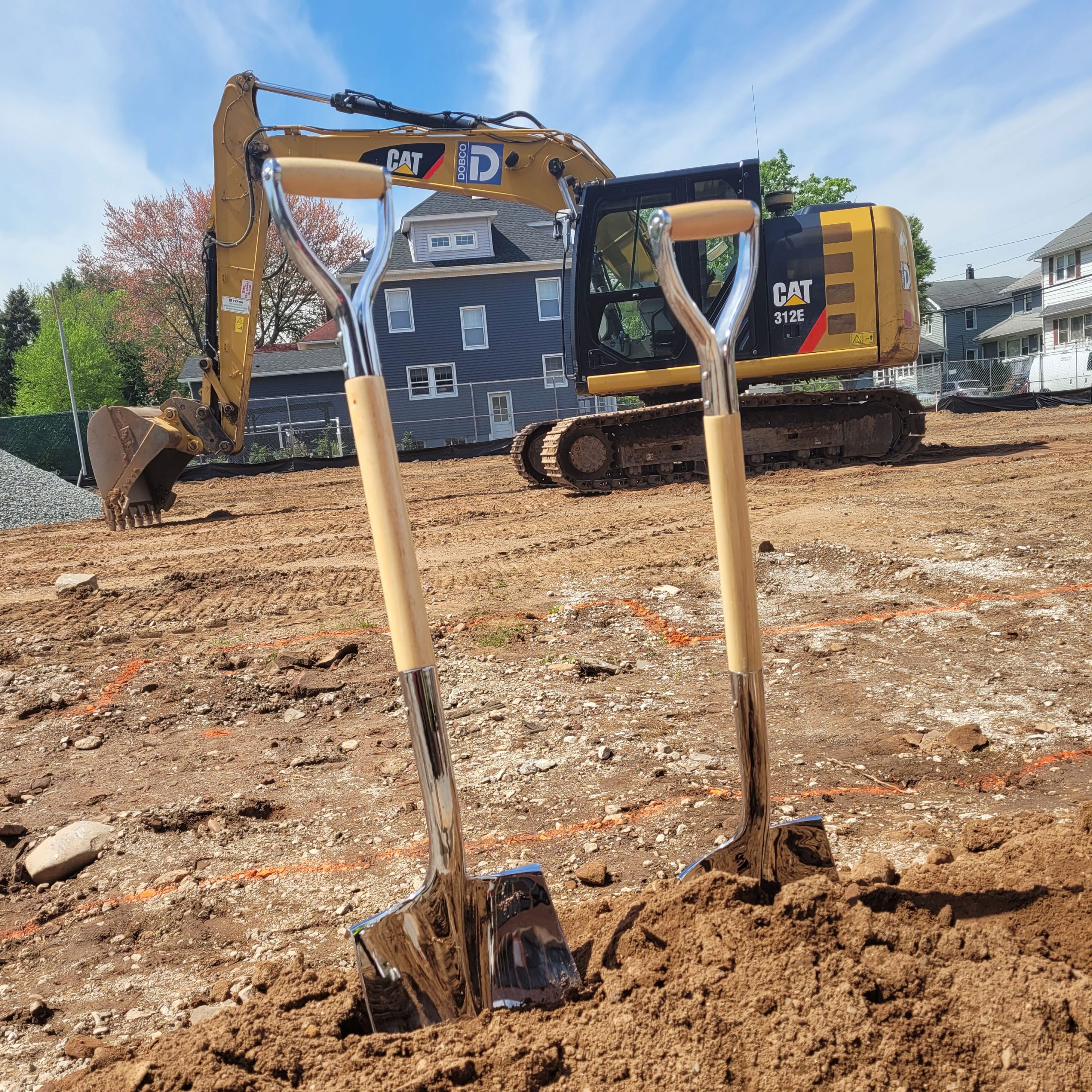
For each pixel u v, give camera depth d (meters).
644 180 11.55
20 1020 2.21
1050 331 44.88
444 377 33.53
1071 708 3.80
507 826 3.08
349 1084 1.53
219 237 12.80
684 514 10.08
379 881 2.79
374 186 1.61
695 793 3.20
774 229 11.76
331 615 6.75
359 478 21.50
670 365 11.85
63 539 12.77
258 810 3.39
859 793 3.15
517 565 8.10
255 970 2.06
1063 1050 1.47
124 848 3.17
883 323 11.79
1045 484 10.12
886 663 4.60
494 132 12.77
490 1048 1.59
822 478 11.76
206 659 5.51
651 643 5.31
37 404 49.16
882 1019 1.54
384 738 4.11
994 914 1.91
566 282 12.47
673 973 1.71
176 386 47.88
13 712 4.73
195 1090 1.56
